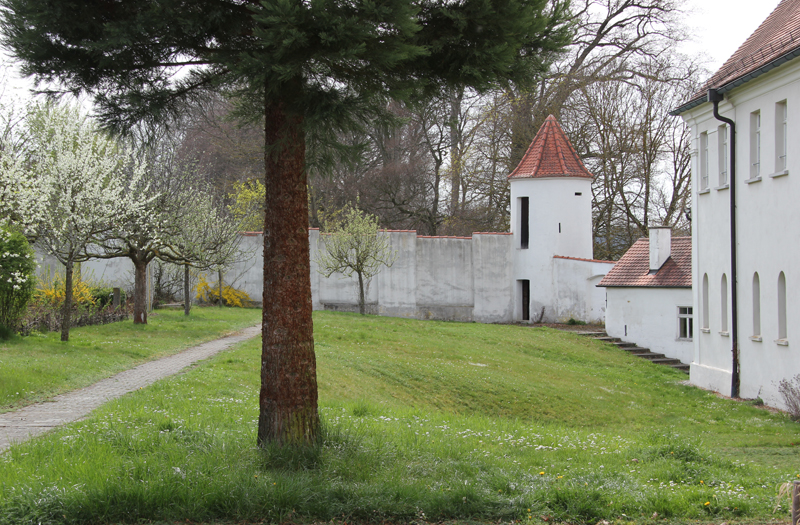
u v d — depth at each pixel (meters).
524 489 7.40
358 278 40.19
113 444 8.40
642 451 10.30
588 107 44.88
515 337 32.38
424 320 37.56
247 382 15.87
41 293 26.61
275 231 8.48
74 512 6.17
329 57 6.97
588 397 21.06
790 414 17.30
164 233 26.92
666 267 32.97
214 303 38.91
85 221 19.72
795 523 5.52
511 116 46.62
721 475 8.79
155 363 18.28
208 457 7.79
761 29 22.38
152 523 6.23
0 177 19.41
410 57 7.30
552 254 40.53
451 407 18.89
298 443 8.36
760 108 19.14
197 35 7.57
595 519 6.76
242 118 9.23
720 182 22.00
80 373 15.26
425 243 41.12
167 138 8.90
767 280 18.89
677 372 28.47
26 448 8.05
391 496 6.88
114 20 7.67
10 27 7.55
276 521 6.44
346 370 19.91
